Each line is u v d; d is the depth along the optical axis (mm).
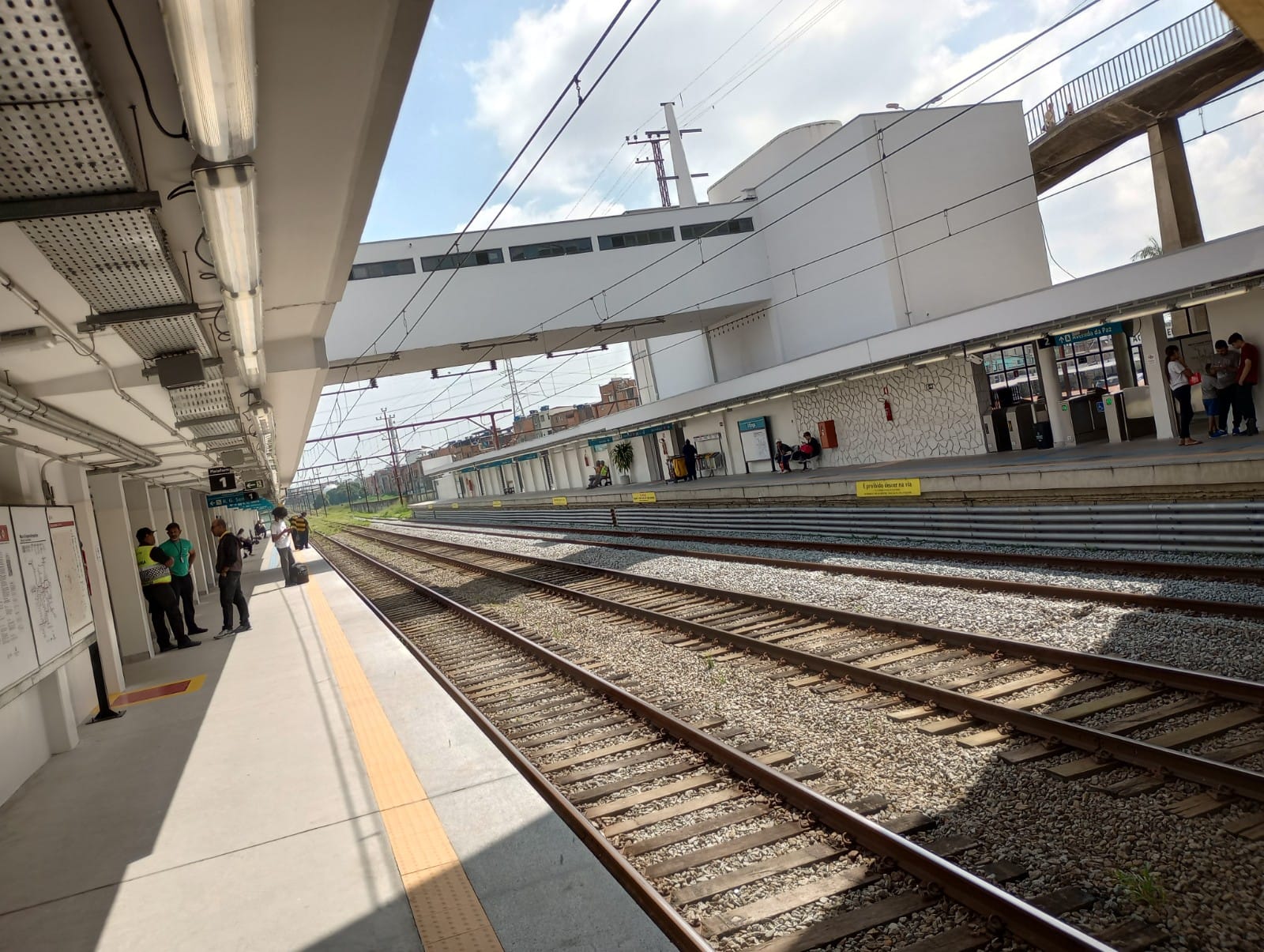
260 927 3775
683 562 16578
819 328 29672
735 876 4098
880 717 6207
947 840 4207
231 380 9109
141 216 3871
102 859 4840
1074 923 3457
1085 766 4828
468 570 21703
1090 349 19875
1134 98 26469
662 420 33562
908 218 26531
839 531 17406
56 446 8781
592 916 3529
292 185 4699
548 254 29453
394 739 6309
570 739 6777
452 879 3986
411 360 30391
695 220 31219
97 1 2930
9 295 4738
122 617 12172
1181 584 8898
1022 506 13258
